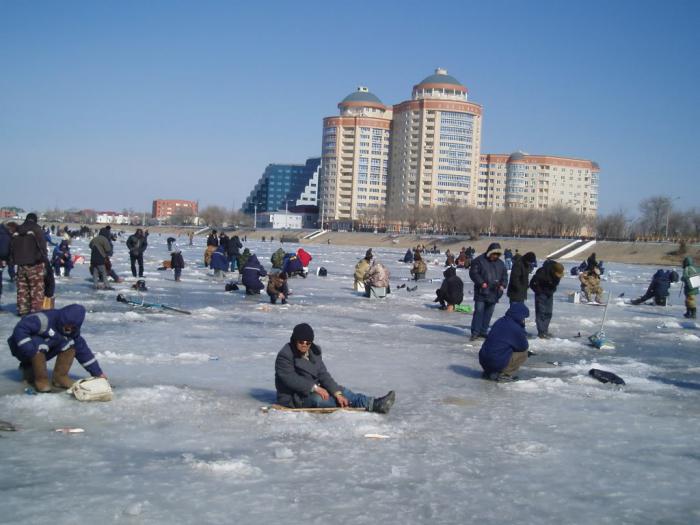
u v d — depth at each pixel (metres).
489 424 8.41
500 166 199.38
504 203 199.75
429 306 23.45
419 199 179.62
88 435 7.34
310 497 5.82
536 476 6.61
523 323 11.29
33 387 9.24
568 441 7.82
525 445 7.57
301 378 8.62
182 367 11.14
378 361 12.49
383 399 8.66
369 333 16.25
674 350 15.50
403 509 5.65
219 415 8.29
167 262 34.38
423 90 183.75
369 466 6.67
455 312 21.84
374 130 191.12
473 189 182.38
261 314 19.08
